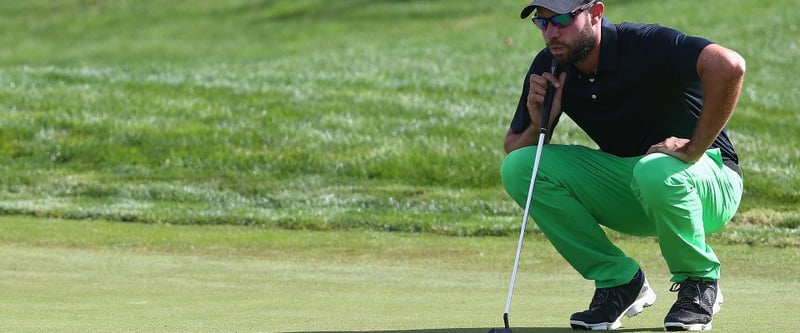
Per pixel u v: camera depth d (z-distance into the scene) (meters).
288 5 147.75
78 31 139.38
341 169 52.16
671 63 16.17
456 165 51.62
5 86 66.75
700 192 16.42
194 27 138.62
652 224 17.59
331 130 57.94
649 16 99.62
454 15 132.50
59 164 53.91
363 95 66.38
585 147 17.41
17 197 47.41
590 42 16.44
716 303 16.72
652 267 30.30
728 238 36.44
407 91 68.75
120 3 153.00
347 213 43.69
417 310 19.44
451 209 45.50
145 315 18.20
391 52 91.25
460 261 32.00
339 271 28.72
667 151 16.31
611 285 17.03
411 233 40.16
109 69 77.94
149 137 56.72
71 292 22.53
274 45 124.69
